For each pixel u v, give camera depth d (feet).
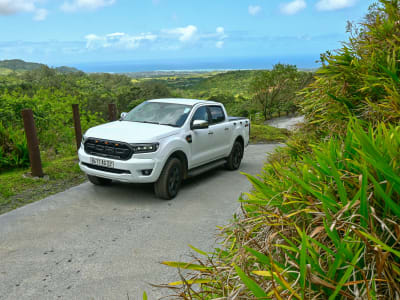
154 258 12.22
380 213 3.87
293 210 4.66
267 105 104.42
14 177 21.12
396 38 8.41
